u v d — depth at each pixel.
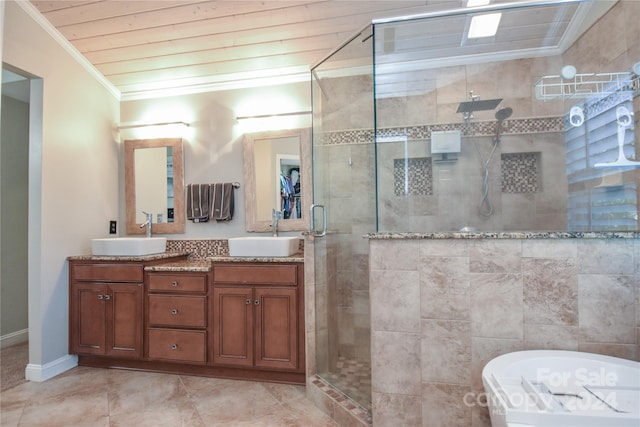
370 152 2.24
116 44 2.58
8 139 3.06
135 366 2.49
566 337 1.40
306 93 2.80
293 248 2.44
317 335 2.14
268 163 2.85
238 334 2.27
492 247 1.46
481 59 2.27
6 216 3.02
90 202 2.75
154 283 2.39
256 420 1.83
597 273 1.38
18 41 2.19
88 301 2.48
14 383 2.26
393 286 1.55
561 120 2.20
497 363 1.22
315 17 2.32
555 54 2.21
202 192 2.88
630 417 0.88
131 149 3.05
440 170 2.28
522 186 2.27
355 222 2.23
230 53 2.66
